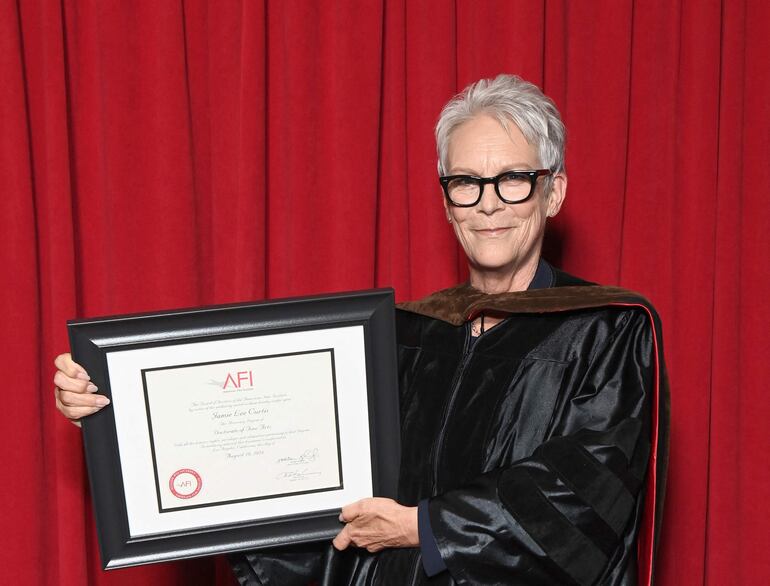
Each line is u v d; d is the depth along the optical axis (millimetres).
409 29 1905
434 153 1903
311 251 1904
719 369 2027
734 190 1995
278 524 1295
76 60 1829
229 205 1873
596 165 1977
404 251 1965
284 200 1884
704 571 2104
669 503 2049
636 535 1287
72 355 1231
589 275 1991
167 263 1819
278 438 1290
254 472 1291
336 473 1304
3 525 1785
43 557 1824
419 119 1904
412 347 1479
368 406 1292
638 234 2023
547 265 1476
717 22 1962
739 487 2072
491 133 1327
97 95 1804
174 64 1787
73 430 1832
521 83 1376
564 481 1171
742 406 2061
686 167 2006
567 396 1287
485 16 1922
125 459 1263
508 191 1337
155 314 1245
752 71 2004
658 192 2014
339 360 1284
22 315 1760
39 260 1822
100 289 1853
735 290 2018
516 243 1360
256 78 1804
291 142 1868
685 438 2033
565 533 1166
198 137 1884
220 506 1288
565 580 1180
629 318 1304
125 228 1822
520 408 1300
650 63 1993
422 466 1350
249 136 1808
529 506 1166
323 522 1304
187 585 1967
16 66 1729
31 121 1809
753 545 2062
